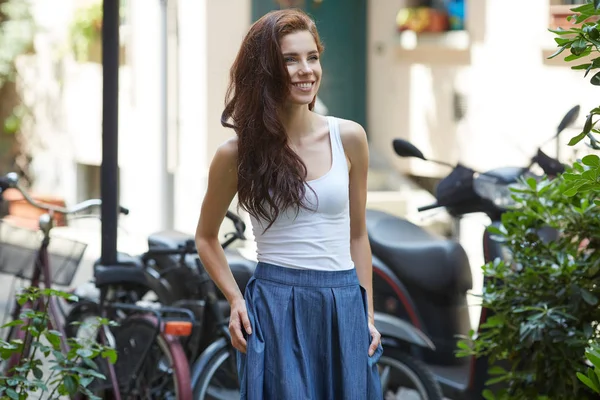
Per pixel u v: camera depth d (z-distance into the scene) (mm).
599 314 5520
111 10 7059
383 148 15164
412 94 14555
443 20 14094
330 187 4566
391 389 7055
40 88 17812
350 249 4863
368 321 4773
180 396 6512
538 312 5562
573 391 5480
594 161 4418
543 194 5828
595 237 5586
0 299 10852
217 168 4680
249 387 4512
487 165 13180
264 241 4637
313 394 4562
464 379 7145
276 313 4551
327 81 15289
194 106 13875
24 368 5465
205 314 7184
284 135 4516
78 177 17141
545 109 12250
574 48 4332
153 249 7172
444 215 13133
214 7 13648
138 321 6809
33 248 7406
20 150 18266
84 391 5617
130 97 15102
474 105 13406
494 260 6277
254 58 4539
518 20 12633
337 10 15320
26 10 17828
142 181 14703
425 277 7453
